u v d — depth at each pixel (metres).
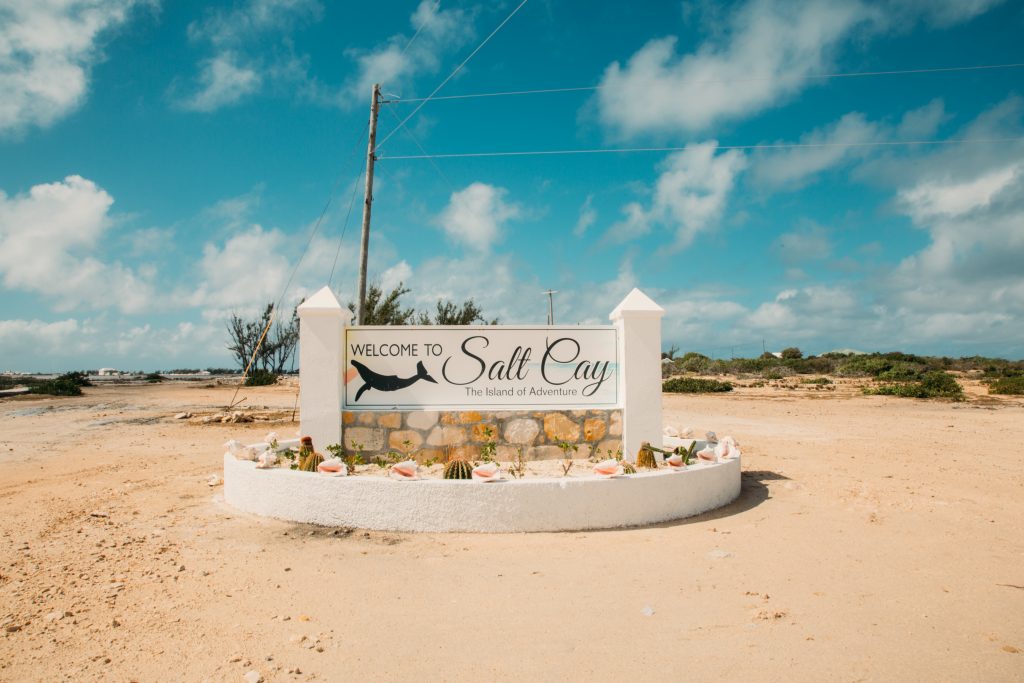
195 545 7.02
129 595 5.60
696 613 5.18
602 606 5.34
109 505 8.98
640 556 6.61
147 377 69.56
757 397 32.06
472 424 10.12
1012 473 11.20
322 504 7.80
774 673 4.20
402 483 7.53
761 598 5.49
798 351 71.94
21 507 8.88
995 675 4.18
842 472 11.31
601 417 10.28
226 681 4.12
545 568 6.26
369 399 10.12
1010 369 45.78
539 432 10.19
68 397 34.75
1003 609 5.27
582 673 4.22
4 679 4.15
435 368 10.20
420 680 4.15
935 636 4.76
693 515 8.25
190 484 10.58
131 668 4.30
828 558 6.55
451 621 5.06
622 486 7.69
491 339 10.27
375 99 19.84
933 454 13.46
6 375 62.56
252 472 8.41
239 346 52.59
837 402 28.58
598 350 10.39
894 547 6.92
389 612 5.25
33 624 5.00
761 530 7.57
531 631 4.88
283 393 37.91
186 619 5.11
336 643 4.69
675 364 58.50
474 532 7.42
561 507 7.50
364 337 10.19
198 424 20.67
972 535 7.38
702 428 18.69
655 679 4.14
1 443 16.23
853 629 4.88
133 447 15.55
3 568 6.29
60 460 13.48
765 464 12.20
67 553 6.76
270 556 6.64
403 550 6.84
